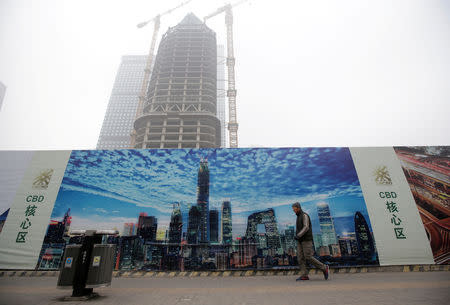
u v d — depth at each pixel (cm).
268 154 759
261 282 495
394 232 662
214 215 685
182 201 702
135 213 685
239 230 668
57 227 660
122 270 625
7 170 712
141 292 405
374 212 683
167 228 670
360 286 422
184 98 7338
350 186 714
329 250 642
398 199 702
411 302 310
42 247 639
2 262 620
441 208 691
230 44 8394
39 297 370
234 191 712
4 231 649
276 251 645
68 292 406
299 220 542
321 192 708
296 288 417
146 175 727
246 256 640
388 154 764
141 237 660
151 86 7875
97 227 665
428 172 735
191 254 643
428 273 566
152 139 6994
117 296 374
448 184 717
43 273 607
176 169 737
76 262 374
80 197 695
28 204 681
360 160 752
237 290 412
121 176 723
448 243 651
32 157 738
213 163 747
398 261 630
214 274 610
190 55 8212
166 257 640
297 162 749
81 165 732
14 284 485
